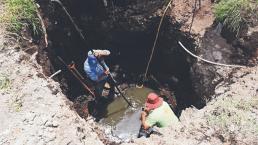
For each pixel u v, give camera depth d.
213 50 4.36
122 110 5.13
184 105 4.85
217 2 4.66
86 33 5.23
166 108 3.76
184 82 4.90
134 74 5.45
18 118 3.57
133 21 5.04
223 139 3.42
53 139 3.41
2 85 3.82
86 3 4.98
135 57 5.46
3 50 4.12
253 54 4.19
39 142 3.40
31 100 3.71
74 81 5.20
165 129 3.55
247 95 3.74
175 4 4.80
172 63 5.06
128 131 4.86
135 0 4.88
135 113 5.08
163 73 5.26
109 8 4.99
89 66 4.80
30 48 4.30
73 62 5.11
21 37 4.30
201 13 4.68
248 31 4.28
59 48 4.98
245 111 3.59
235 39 4.32
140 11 4.94
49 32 4.79
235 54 4.26
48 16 4.77
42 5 4.71
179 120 3.74
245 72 4.05
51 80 3.99
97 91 5.07
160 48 5.15
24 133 3.46
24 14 4.41
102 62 4.83
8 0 4.43
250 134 3.43
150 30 5.09
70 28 5.05
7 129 3.50
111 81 5.21
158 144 3.42
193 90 4.54
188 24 4.64
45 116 3.57
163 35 4.98
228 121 3.52
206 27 4.55
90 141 3.43
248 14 4.31
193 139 3.44
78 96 5.21
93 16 5.07
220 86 4.02
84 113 5.09
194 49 4.50
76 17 5.05
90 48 5.35
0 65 3.99
